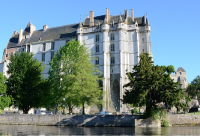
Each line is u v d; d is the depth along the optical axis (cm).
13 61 5478
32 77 5303
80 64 4888
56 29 9219
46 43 8831
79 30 8156
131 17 8144
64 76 5053
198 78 7525
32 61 5616
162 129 3506
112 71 7544
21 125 4306
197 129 3509
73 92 4578
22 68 5403
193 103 8106
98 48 7844
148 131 3197
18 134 2812
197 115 4394
